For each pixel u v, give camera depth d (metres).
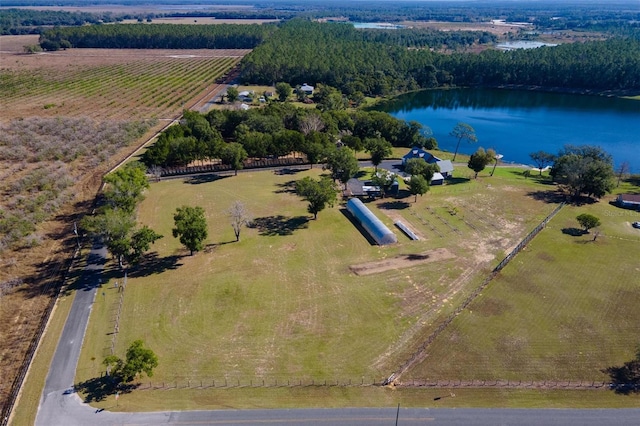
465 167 136.12
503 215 100.88
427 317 66.88
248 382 55.41
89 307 68.56
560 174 114.69
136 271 78.12
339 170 111.88
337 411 51.69
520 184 120.75
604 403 53.03
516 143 167.38
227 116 156.38
